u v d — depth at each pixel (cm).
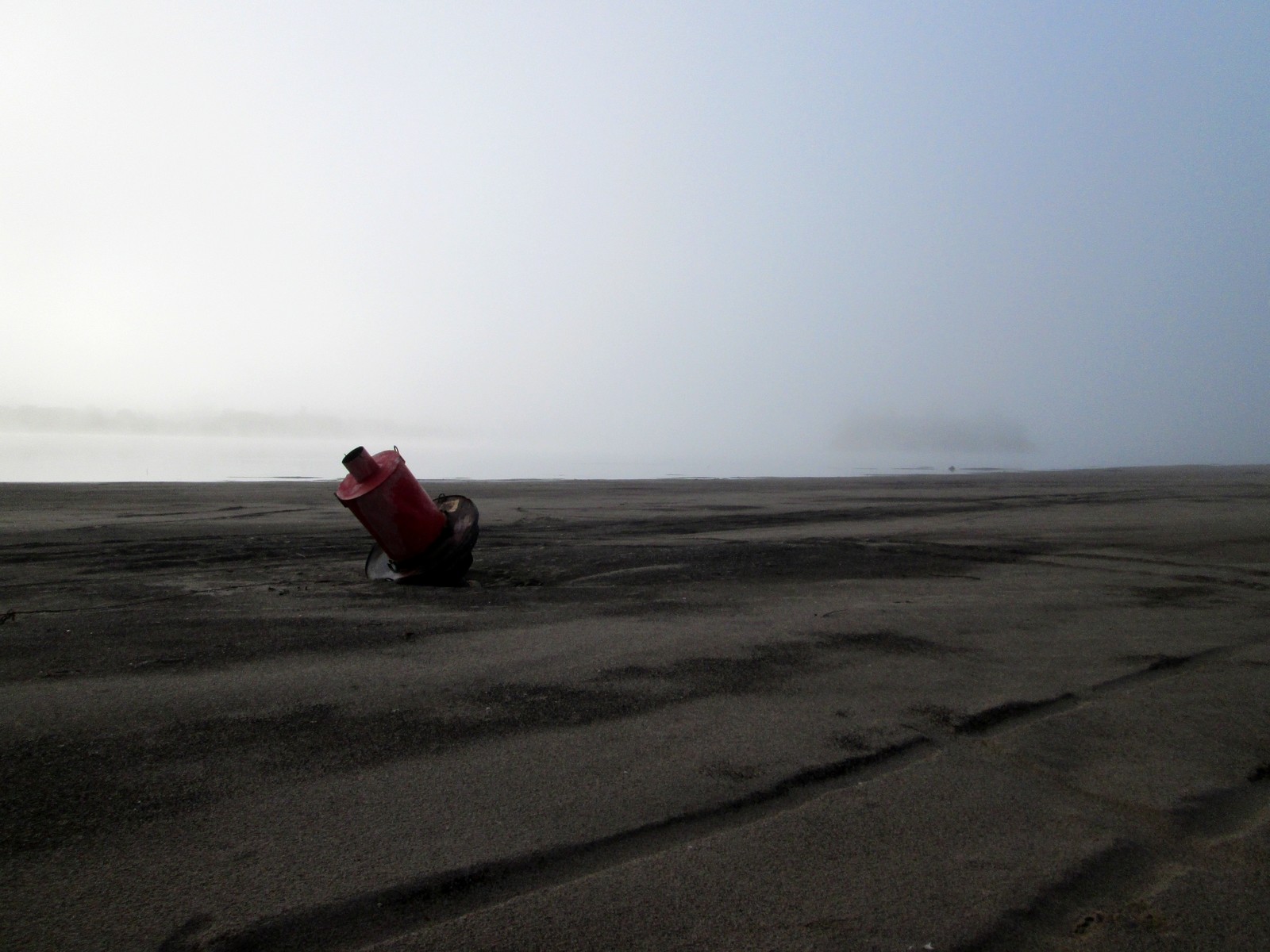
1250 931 256
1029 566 1001
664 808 332
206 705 451
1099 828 322
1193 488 2616
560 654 567
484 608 737
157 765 370
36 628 639
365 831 310
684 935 248
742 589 835
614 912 260
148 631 628
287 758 379
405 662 546
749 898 269
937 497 2186
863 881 280
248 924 251
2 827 309
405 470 862
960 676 524
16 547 1115
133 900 263
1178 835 319
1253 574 936
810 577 915
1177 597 800
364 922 253
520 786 352
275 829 311
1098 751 401
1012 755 394
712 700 472
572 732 417
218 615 695
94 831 307
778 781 360
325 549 1129
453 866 285
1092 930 256
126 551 1094
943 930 254
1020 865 293
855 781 363
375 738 406
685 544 1180
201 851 294
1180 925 259
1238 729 434
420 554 857
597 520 1558
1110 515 1659
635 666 538
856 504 1962
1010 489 2547
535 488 2530
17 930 246
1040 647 598
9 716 430
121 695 467
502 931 249
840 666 545
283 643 593
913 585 866
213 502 1877
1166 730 431
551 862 289
